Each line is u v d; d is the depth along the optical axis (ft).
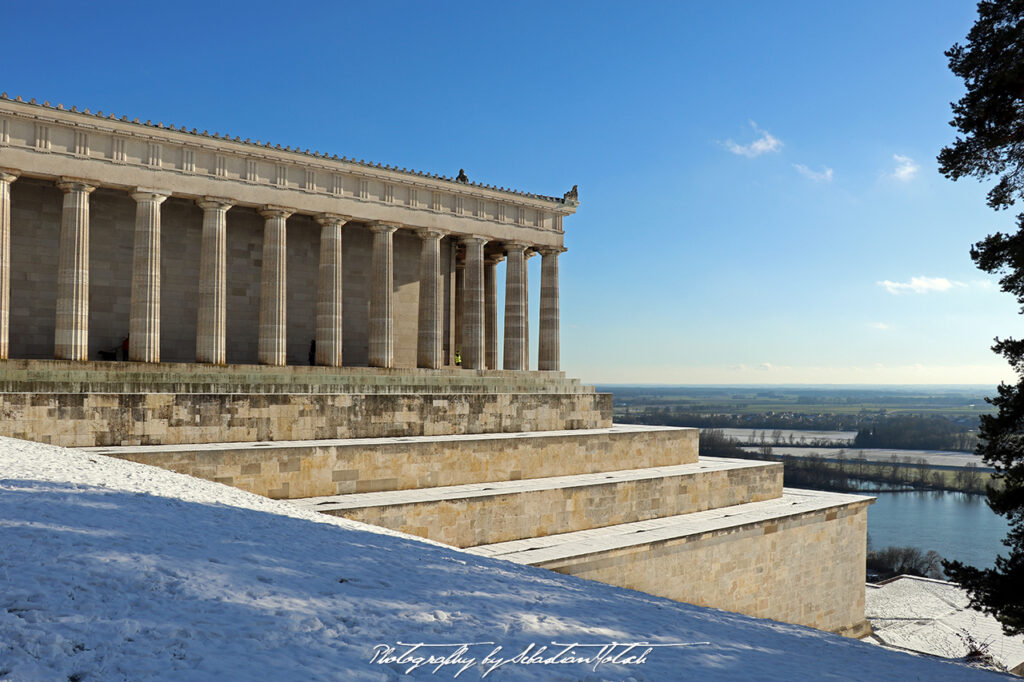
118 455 104.94
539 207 196.65
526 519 131.75
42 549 45.47
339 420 136.98
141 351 137.39
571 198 202.80
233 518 69.56
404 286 189.57
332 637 39.09
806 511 166.20
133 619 36.86
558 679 37.96
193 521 63.62
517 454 146.51
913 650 176.35
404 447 130.11
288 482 117.39
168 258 154.51
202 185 146.61
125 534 52.75
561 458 154.10
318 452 120.37
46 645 32.40
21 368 124.47
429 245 177.88
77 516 56.34
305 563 54.60
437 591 52.95
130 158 139.03
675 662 45.57
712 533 142.61
